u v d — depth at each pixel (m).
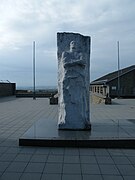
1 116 13.50
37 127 8.71
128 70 44.41
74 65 8.19
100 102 23.20
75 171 5.07
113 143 6.72
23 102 25.66
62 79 8.35
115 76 45.25
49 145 6.82
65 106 8.23
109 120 10.58
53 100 22.52
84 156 6.04
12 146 6.94
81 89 8.26
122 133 7.59
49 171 5.07
